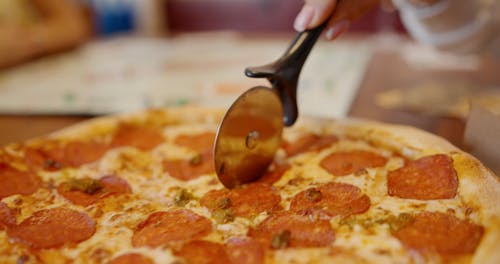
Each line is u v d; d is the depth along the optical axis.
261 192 0.33
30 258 0.27
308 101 0.52
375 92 0.55
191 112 0.45
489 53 0.60
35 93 0.60
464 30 0.54
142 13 1.59
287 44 0.97
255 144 0.33
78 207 0.32
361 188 0.32
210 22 1.55
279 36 1.13
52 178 0.36
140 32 1.62
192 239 0.28
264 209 0.31
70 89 0.62
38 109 0.52
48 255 0.27
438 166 0.33
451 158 0.33
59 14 1.04
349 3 0.35
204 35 1.23
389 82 0.59
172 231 0.29
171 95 0.57
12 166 0.36
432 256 0.25
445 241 0.26
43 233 0.29
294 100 0.34
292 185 0.33
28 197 0.33
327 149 0.38
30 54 0.87
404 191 0.32
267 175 0.35
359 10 0.37
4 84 0.67
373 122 0.40
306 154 0.37
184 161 0.38
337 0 0.33
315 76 0.64
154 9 1.56
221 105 0.52
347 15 0.37
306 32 0.33
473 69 0.65
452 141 0.39
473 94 0.51
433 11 0.53
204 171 0.36
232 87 0.60
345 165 0.35
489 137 0.33
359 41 0.99
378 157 0.36
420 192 0.31
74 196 0.33
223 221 0.30
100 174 0.36
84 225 0.30
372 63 0.73
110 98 0.57
